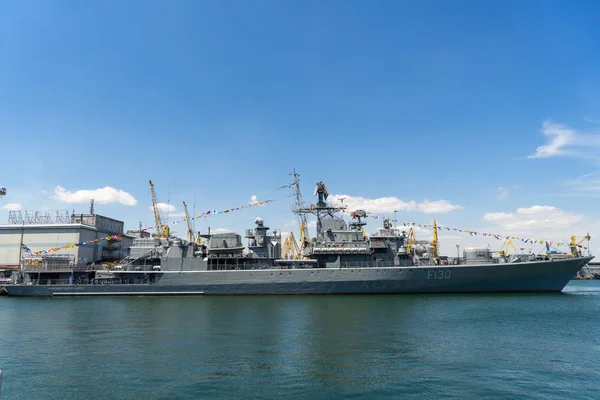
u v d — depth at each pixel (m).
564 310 44.47
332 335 33.06
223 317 41.25
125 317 42.06
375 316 41.03
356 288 56.56
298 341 31.20
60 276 66.44
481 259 58.59
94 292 61.06
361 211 64.06
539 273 56.25
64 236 88.56
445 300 51.56
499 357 27.12
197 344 30.47
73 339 32.38
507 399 20.30
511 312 43.22
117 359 26.81
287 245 83.50
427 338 32.09
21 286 61.62
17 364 25.89
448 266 55.78
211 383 22.45
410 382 22.55
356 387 21.86
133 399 20.45
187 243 61.81
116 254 102.19
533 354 27.91
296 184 71.06
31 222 92.88
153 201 93.62
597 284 121.25
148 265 62.91
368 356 27.22
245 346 29.81
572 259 55.59
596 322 38.25
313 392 21.20
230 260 62.06
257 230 62.47
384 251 60.56
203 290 58.84
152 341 31.53
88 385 22.27
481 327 36.06
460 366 25.25
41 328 36.75
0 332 35.16
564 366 25.31
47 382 22.73
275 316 41.41
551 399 20.33
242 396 20.75
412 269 55.88
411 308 45.69
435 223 66.50
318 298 54.16
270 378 23.17
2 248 88.88
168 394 21.02
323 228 63.94
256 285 57.78
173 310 46.22
